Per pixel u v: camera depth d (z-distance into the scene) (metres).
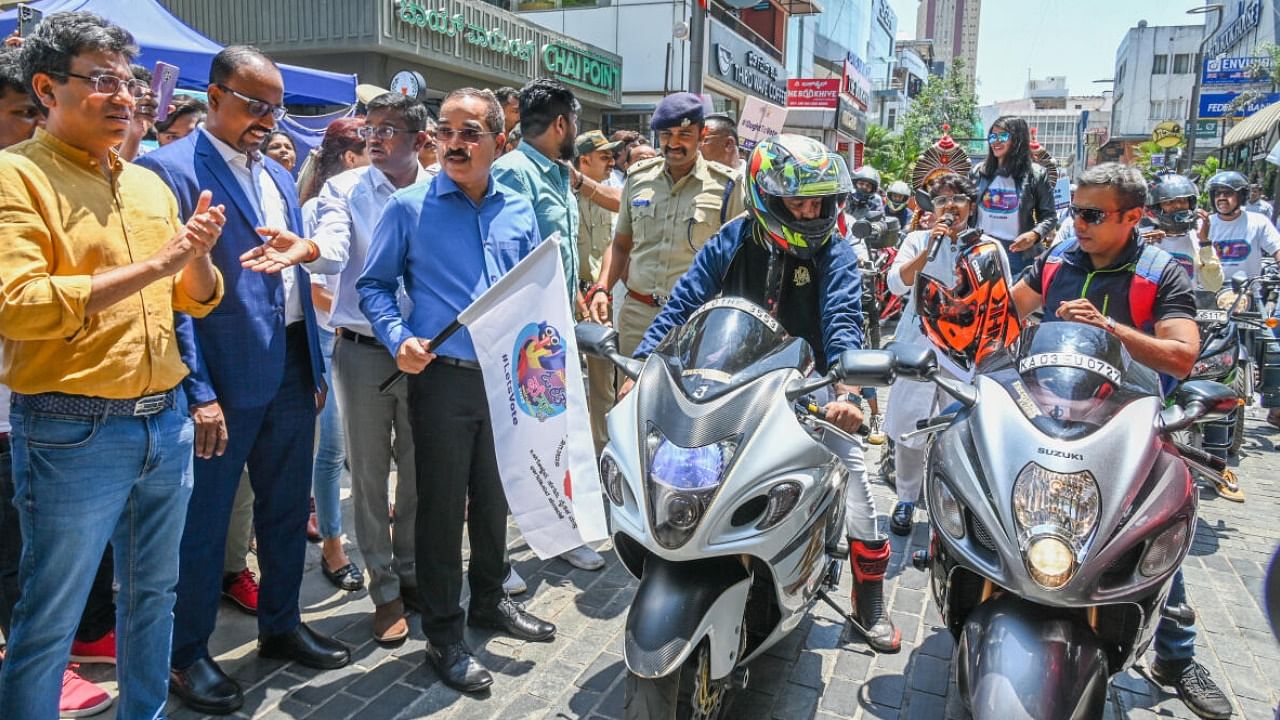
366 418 3.85
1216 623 4.28
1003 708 2.47
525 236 3.79
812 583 3.08
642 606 2.69
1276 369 7.79
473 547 3.90
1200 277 7.02
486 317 3.32
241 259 3.09
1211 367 5.92
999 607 2.73
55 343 2.52
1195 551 5.20
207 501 3.31
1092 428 2.77
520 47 15.60
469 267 3.59
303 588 4.43
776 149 3.38
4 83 3.38
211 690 3.33
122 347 2.62
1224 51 50.22
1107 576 2.61
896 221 7.10
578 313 5.65
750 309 3.17
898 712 3.45
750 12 28.36
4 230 2.37
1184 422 2.89
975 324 4.38
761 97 24.94
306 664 3.68
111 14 7.56
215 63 3.27
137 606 2.90
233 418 3.33
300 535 3.67
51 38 2.47
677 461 2.70
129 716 2.96
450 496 3.52
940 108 50.25
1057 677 2.50
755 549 2.72
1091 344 3.09
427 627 3.60
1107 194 3.55
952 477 2.91
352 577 4.43
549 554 3.33
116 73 2.54
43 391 2.55
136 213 2.71
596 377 5.43
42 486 2.59
